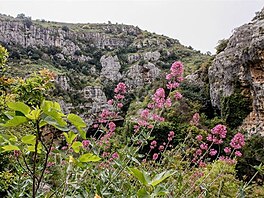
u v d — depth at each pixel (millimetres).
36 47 57375
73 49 62969
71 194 2121
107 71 57500
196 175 5680
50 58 54938
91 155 1304
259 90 21062
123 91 5551
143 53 62031
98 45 69688
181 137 16734
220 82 24719
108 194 2848
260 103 20953
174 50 61938
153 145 5938
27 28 60031
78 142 1283
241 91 22844
